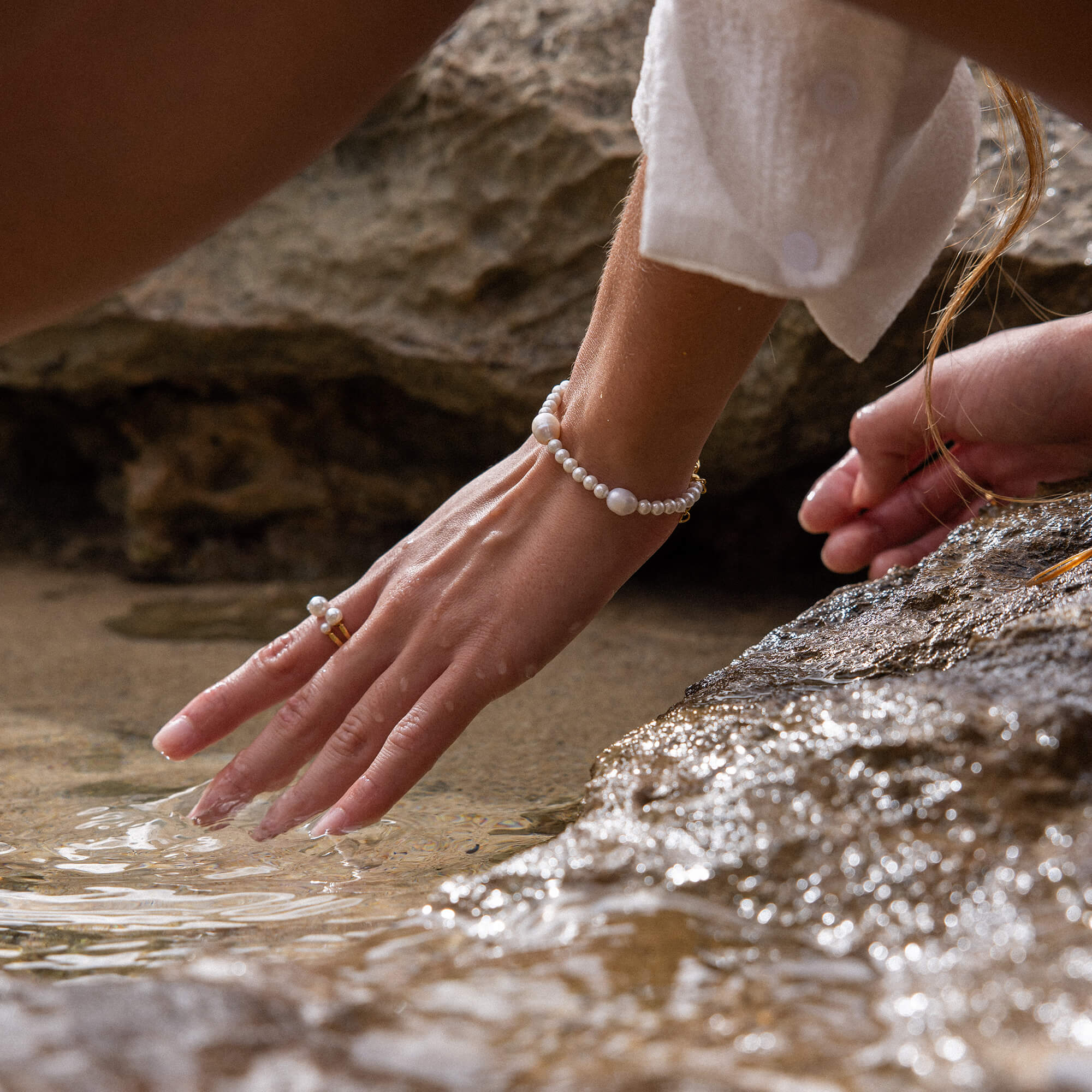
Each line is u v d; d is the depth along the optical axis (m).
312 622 0.98
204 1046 0.69
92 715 1.13
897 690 0.83
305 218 1.37
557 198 1.29
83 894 0.88
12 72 0.85
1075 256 1.17
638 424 0.92
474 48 1.30
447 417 1.45
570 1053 0.70
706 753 0.84
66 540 1.72
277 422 1.53
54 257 0.89
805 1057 0.69
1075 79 0.80
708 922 0.78
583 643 1.25
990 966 0.75
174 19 0.85
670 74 0.83
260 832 0.93
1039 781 0.79
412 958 0.78
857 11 0.83
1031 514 1.00
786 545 1.44
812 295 0.84
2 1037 0.69
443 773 1.02
